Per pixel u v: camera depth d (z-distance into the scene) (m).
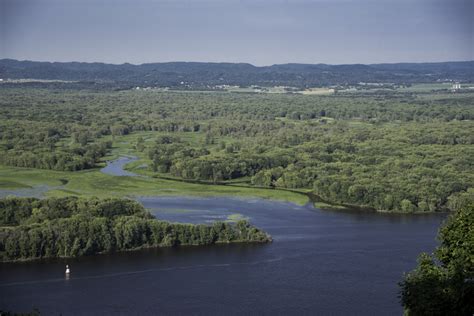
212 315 141.00
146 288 155.88
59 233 178.38
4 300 148.12
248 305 146.00
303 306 145.50
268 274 164.88
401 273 164.88
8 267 168.62
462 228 84.38
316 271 166.75
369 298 149.50
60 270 167.12
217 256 179.25
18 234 174.75
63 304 146.12
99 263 173.00
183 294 152.38
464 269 79.69
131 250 184.00
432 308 75.56
